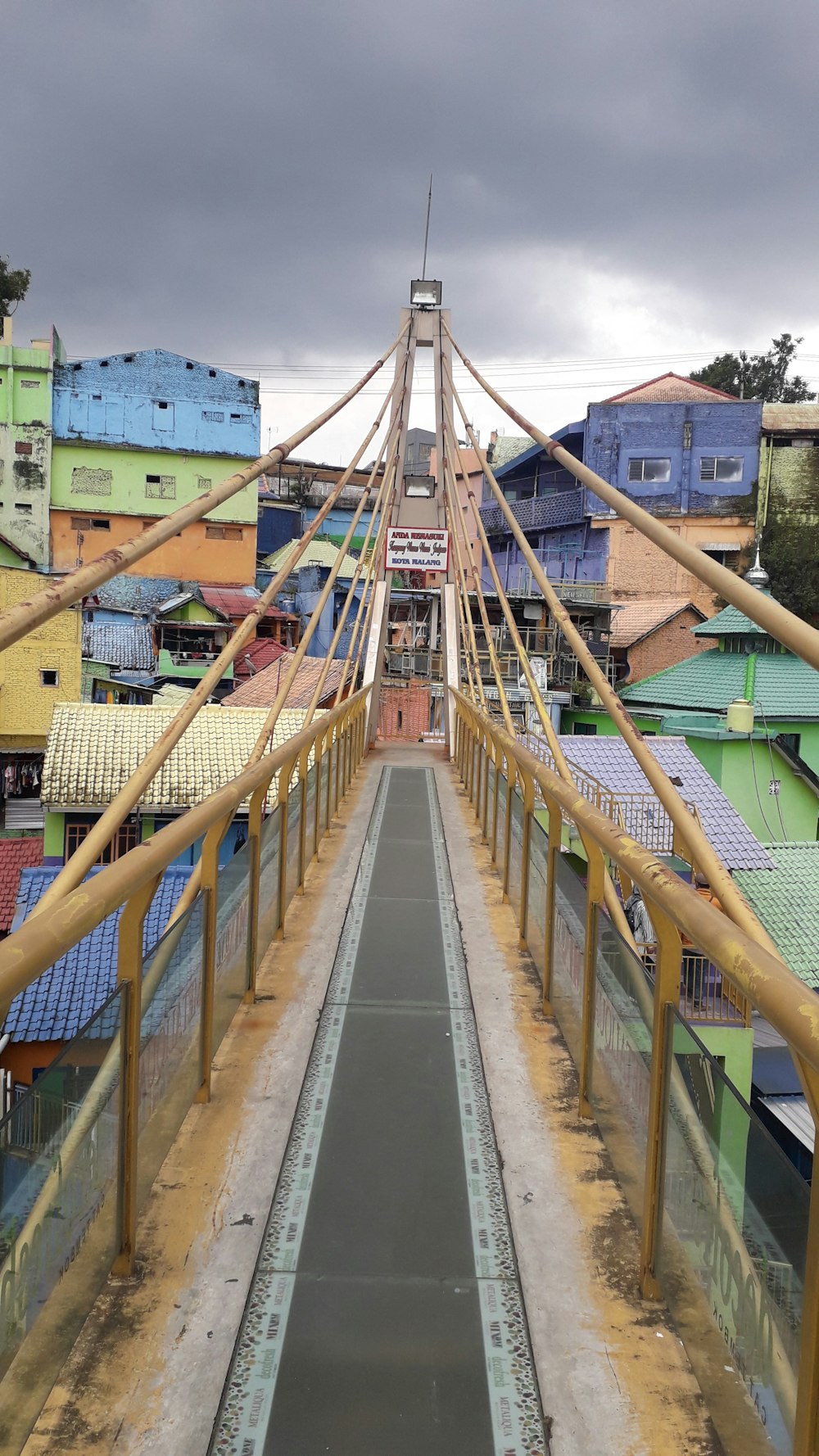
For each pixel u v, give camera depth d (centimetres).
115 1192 255
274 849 566
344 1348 237
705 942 196
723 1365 207
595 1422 215
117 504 4181
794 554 3462
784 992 155
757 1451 186
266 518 5028
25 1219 190
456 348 1666
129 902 254
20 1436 198
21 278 4169
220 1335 239
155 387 4206
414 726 2578
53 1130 205
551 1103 374
